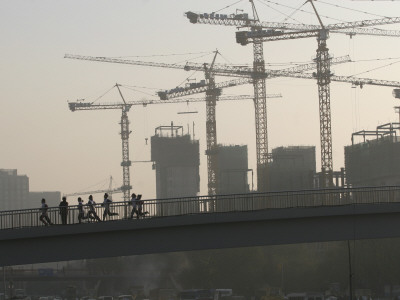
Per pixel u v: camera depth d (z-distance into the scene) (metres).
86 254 72.25
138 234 73.81
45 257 71.25
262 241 77.00
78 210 72.12
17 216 70.94
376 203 78.81
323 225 78.62
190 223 74.12
